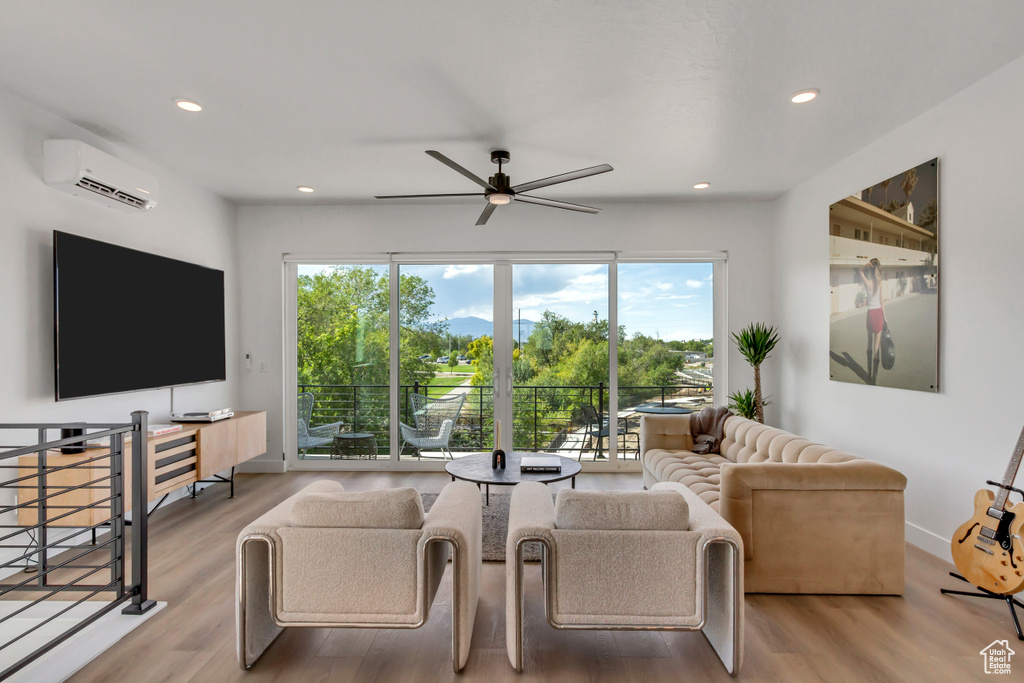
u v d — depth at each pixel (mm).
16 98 3000
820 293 4391
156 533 3609
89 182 3287
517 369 5434
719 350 5363
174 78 2795
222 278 4875
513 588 2068
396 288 5391
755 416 4746
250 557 2113
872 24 2330
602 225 5277
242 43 2465
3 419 2949
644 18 2283
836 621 2447
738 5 2191
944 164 3086
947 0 2164
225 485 4840
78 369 3303
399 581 2051
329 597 2068
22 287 3053
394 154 3895
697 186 4730
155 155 3914
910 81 2846
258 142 3666
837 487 2672
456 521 2115
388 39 2432
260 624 2186
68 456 3090
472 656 2193
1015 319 2676
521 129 3438
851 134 3561
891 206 3506
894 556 2682
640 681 2023
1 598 2701
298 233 5320
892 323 3504
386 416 5430
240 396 5332
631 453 5387
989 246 2809
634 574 2033
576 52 2545
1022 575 2277
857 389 3928
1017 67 2639
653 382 5406
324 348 5449
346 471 5383
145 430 2582
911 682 2006
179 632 2361
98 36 2408
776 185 4715
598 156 3951
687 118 3287
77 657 2143
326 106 3111
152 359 3979
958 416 3010
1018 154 2646
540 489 2645
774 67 2691
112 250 3592
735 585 2020
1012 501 2678
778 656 2178
